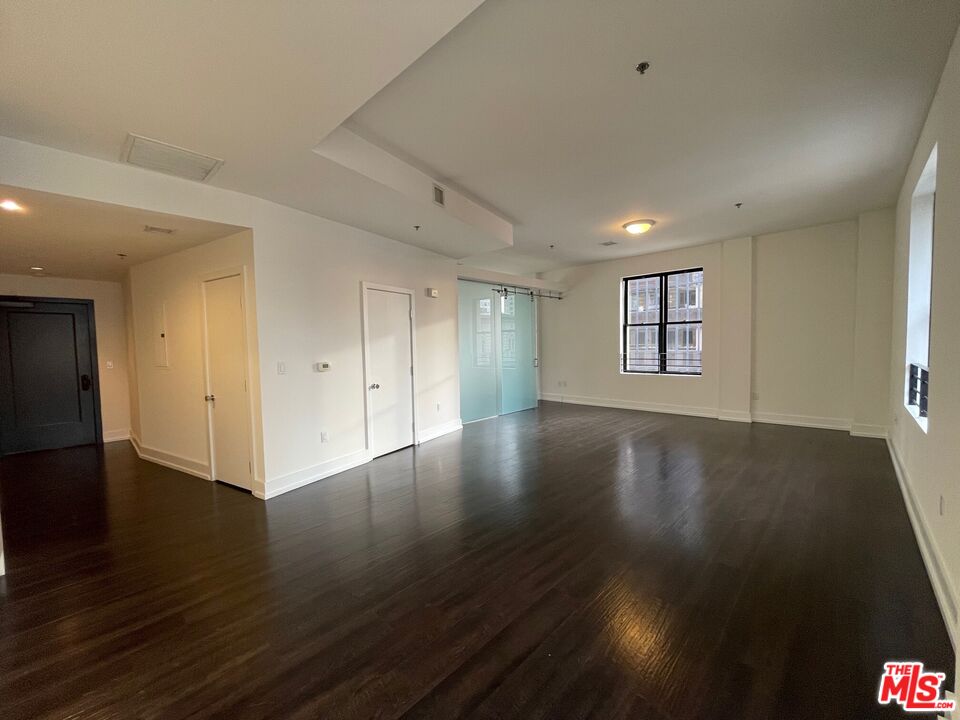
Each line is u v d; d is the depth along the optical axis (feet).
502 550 8.86
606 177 12.71
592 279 27.35
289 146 8.82
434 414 19.42
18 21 5.18
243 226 11.59
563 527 9.87
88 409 19.79
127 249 13.78
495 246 18.02
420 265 18.44
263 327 12.10
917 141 10.69
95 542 9.52
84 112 7.38
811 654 5.77
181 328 14.65
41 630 6.55
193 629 6.53
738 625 6.39
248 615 6.85
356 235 15.15
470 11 5.47
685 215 16.92
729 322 21.85
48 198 8.89
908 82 8.20
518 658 5.80
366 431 15.57
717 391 22.68
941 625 6.32
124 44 5.74
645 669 5.56
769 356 20.97
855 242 18.53
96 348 19.95
